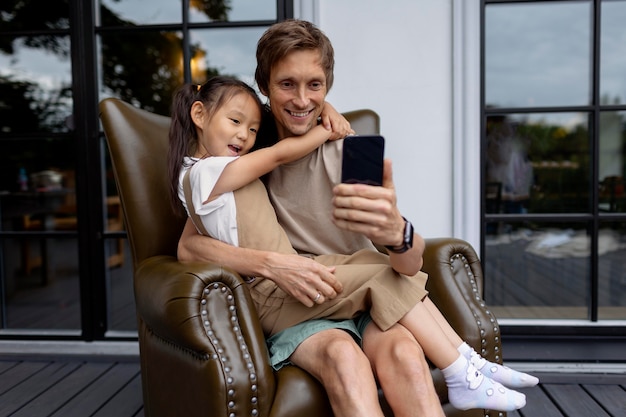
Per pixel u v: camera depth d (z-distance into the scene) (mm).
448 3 2084
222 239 1183
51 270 3213
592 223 2238
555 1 2178
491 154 2289
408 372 987
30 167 2887
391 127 2121
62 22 2578
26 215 2920
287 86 1177
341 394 958
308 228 1269
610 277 2314
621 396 1846
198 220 1199
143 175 1418
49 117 2807
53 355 2264
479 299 1318
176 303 1035
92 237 2322
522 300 2326
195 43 2365
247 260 1119
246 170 1149
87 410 1779
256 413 1019
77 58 2275
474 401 1068
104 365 2193
